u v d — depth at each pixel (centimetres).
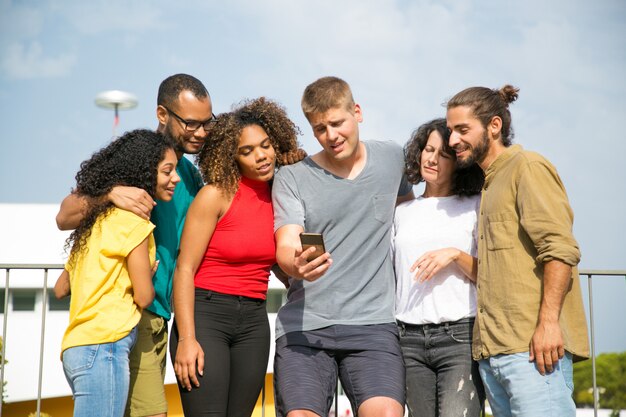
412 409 360
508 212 335
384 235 367
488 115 344
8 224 1530
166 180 343
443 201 371
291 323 359
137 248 328
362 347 352
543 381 320
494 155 349
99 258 327
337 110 348
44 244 1530
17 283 1416
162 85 376
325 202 360
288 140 374
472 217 364
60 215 343
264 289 363
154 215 359
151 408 344
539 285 327
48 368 1384
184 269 348
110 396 318
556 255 314
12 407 1341
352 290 357
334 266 358
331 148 353
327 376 353
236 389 352
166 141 347
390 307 362
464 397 346
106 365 319
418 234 365
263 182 366
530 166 329
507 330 328
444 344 353
